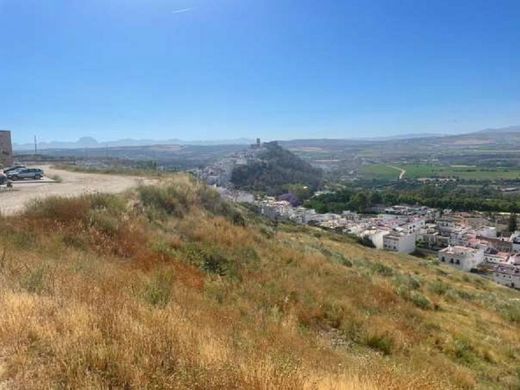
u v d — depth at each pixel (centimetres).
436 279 2708
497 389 773
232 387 376
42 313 473
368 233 7656
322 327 889
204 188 2025
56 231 1009
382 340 849
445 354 926
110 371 372
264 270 1152
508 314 1627
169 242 1159
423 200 13112
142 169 3581
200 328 541
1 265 659
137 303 557
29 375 362
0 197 1694
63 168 4066
